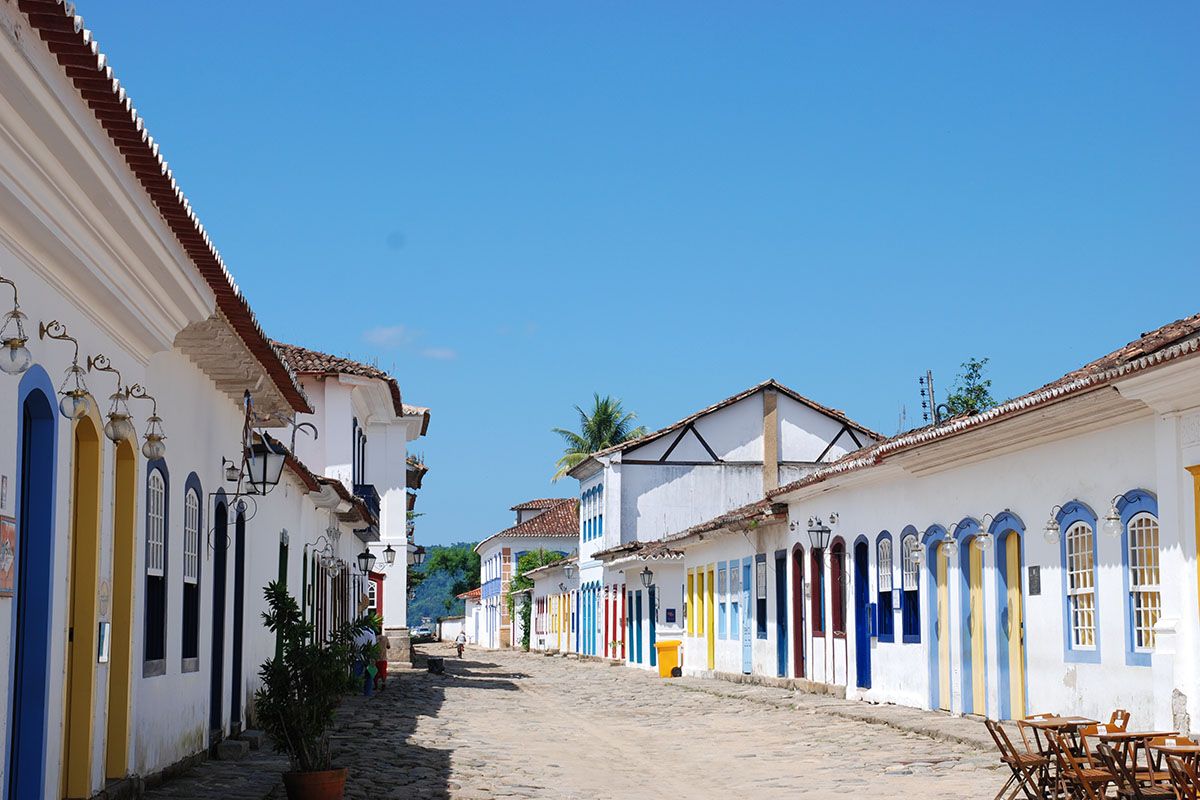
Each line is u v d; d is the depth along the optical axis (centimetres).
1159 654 1366
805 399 4775
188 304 1111
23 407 840
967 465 1914
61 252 847
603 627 5081
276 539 1948
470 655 6156
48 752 891
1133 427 1465
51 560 889
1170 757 982
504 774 1488
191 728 1397
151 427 1072
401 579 3947
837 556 2544
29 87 677
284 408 1688
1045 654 1666
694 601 3838
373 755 1622
